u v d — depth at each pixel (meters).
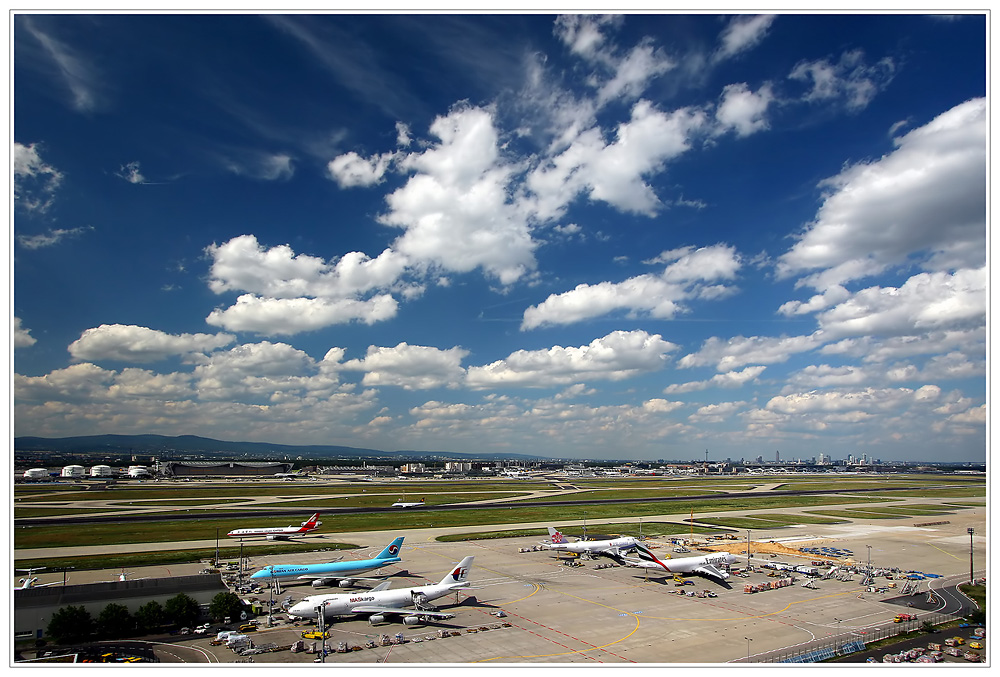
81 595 81.12
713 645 74.00
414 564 124.31
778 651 71.88
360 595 83.69
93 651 69.31
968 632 79.94
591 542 134.12
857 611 89.56
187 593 84.19
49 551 133.25
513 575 114.12
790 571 117.62
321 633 76.50
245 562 125.25
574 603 93.38
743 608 90.94
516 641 75.00
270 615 82.19
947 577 114.25
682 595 98.88
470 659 68.44
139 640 73.25
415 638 75.19
